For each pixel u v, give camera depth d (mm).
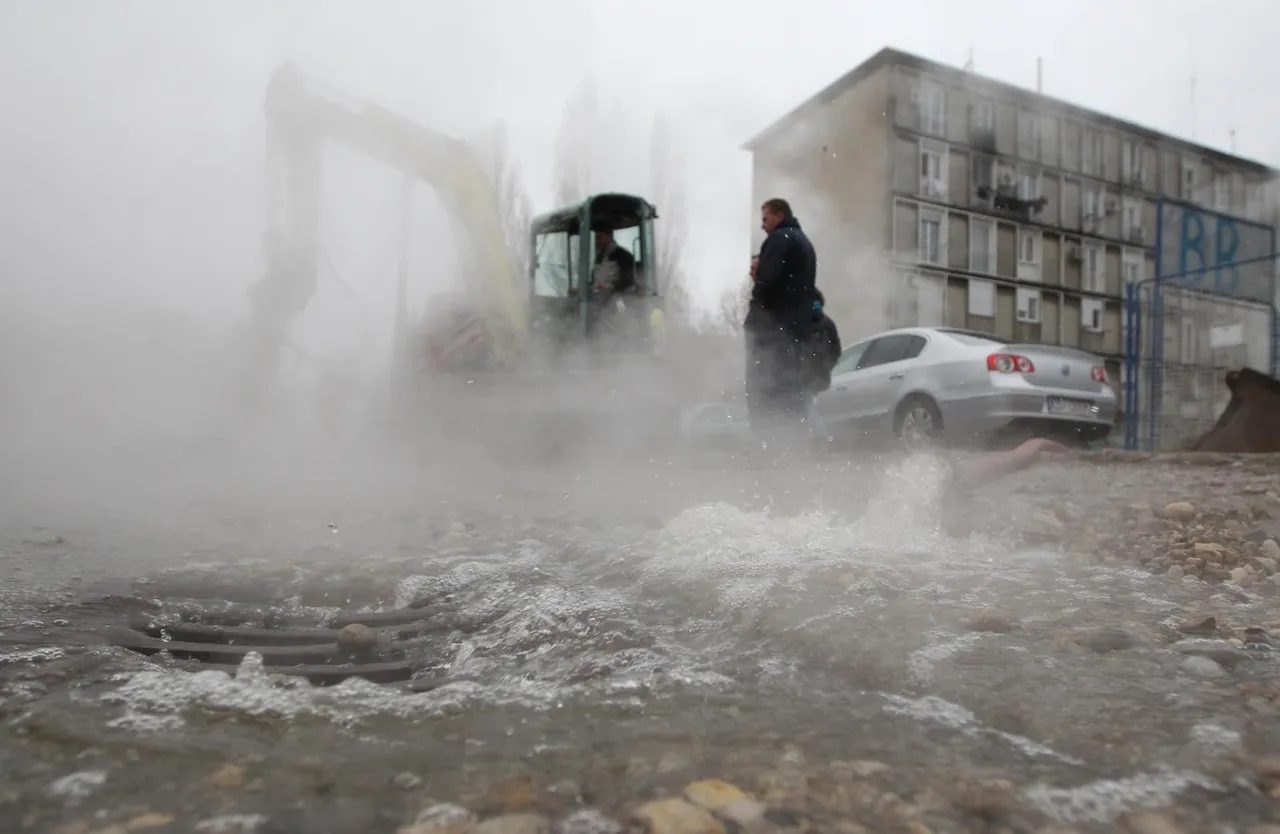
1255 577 2488
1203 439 10734
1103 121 30688
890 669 1496
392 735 1212
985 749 1180
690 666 1566
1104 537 3002
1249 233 14359
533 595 2143
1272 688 1401
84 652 1602
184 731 1204
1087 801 1021
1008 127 29047
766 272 5879
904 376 8789
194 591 2258
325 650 1792
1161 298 13883
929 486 3592
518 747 1171
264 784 1041
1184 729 1228
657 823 952
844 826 957
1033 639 1680
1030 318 30047
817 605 1908
